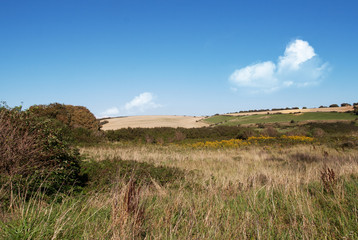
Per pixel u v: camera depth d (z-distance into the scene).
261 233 3.06
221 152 16.17
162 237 2.95
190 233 2.93
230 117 71.81
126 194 3.47
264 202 4.20
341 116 53.53
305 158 11.84
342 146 16.25
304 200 4.13
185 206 4.09
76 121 30.05
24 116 5.39
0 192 3.69
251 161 11.77
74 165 6.27
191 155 13.82
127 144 20.73
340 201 4.09
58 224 2.93
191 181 6.59
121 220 3.10
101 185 5.89
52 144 5.54
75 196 4.71
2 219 3.12
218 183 5.79
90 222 3.25
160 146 21.11
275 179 5.66
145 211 3.65
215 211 3.84
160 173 7.27
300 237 2.99
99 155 11.26
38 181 4.54
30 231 2.78
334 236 3.01
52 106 28.38
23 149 4.72
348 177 5.77
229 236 2.96
